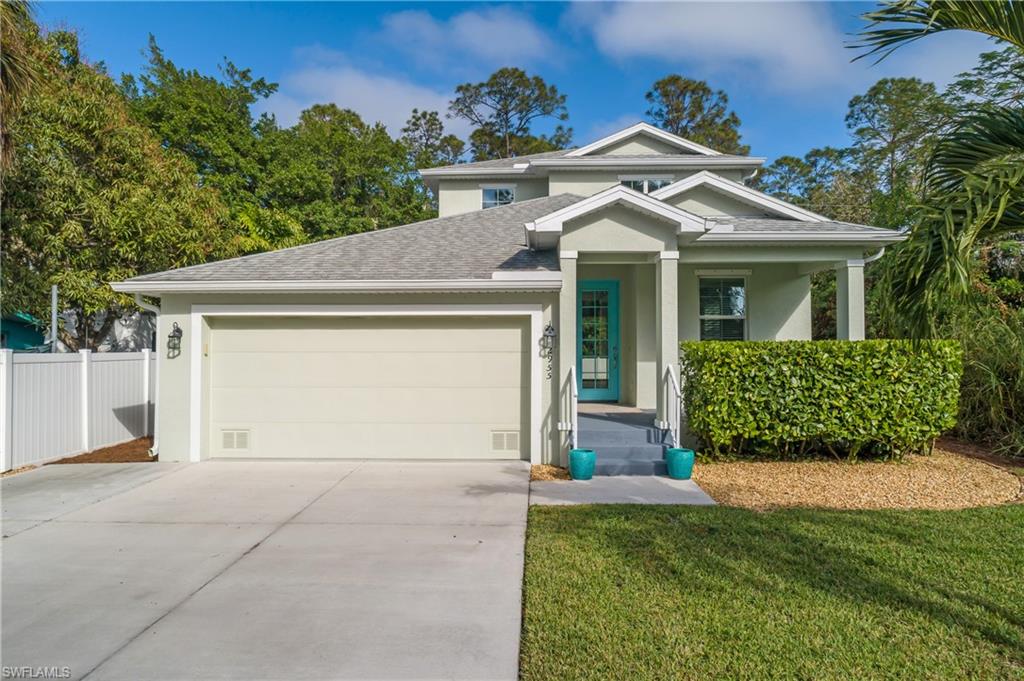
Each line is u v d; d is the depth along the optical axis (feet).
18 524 20.03
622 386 40.98
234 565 16.28
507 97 143.33
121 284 29.04
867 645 11.53
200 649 11.87
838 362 27.32
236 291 29.32
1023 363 30.22
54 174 41.24
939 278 12.24
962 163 13.69
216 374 30.63
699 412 27.73
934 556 16.08
